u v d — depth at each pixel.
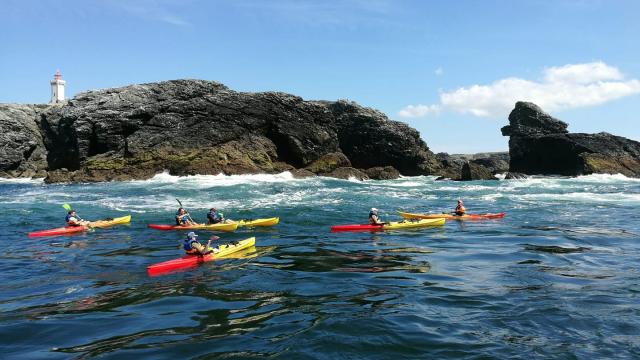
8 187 42.69
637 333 7.83
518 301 9.59
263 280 11.59
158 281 11.66
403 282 11.22
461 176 56.47
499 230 19.50
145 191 36.00
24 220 23.64
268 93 55.66
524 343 7.46
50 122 63.28
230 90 55.56
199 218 23.73
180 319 8.77
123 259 14.49
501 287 10.65
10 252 15.73
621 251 14.78
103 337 7.95
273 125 55.50
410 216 24.11
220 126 52.06
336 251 15.29
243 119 53.34
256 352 7.21
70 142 52.94
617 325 8.19
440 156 105.88
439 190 40.41
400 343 7.50
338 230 19.91
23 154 63.69
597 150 62.66
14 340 7.89
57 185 43.28
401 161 67.50
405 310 9.09
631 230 19.08
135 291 10.78
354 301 9.73
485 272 12.13
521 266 12.78
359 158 67.50
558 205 28.80
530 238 17.39
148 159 48.03
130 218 23.45
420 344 7.45
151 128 50.06
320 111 58.44
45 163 65.06
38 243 17.45
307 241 17.28
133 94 51.97
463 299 9.77
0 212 26.31
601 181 50.78
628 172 59.75
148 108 50.69
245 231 19.73
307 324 8.37
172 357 7.07
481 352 7.14
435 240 17.30
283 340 7.66
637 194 35.34
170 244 17.03
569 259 13.63
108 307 9.60
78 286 11.31
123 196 33.47
